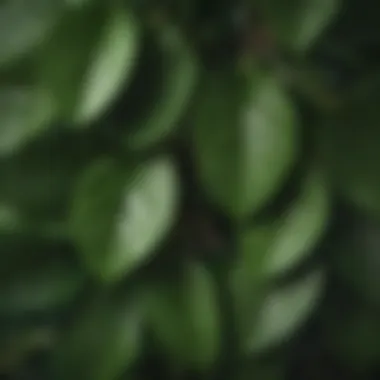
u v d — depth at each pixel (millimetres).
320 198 662
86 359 687
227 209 635
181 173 689
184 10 660
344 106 673
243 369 711
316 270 691
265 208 669
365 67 683
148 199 651
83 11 640
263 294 686
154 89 646
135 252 645
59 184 682
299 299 687
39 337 719
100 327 689
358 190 662
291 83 673
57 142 677
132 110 650
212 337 671
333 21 662
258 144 637
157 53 646
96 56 628
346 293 721
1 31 656
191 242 701
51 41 639
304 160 670
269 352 713
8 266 698
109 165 664
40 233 690
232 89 648
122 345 684
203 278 679
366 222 697
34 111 667
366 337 724
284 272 683
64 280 699
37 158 679
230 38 669
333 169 666
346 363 736
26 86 670
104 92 618
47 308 705
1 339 720
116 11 636
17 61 654
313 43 647
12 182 681
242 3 664
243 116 641
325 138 668
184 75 641
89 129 668
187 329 671
